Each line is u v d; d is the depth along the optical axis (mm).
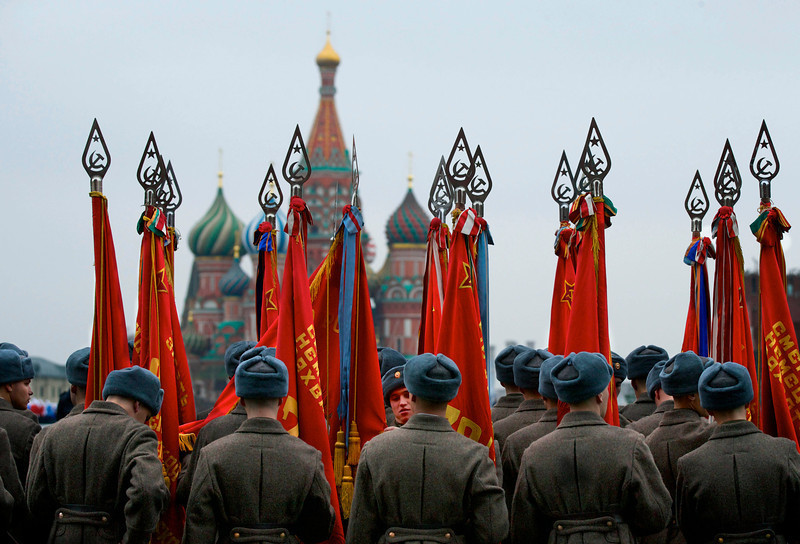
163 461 23828
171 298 25953
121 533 19938
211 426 22344
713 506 19547
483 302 24203
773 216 24938
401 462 18453
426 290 26625
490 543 18203
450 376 18875
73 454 19938
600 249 23406
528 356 24000
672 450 21812
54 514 20047
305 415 22328
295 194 23453
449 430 18781
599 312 23297
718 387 19734
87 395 23203
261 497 18797
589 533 18500
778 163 25234
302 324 22719
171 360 24578
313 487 19109
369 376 23750
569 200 28359
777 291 24859
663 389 22281
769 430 24875
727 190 25750
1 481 19188
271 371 19281
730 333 25328
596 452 18688
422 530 18297
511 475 21922
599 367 19078
